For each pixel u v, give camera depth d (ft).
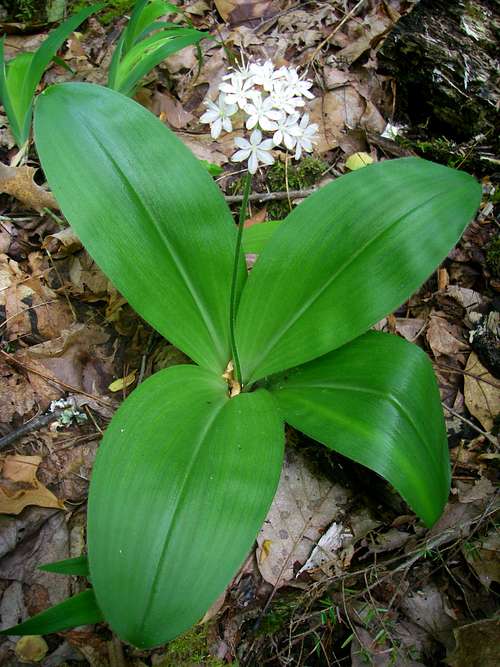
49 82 1.64
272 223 1.19
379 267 0.93
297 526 1.08
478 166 1.52
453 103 1.53
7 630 0.80
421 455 0.88
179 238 0.99
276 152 1.49
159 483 0.77
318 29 1.74
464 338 1.29
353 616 1.01
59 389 1.19
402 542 1.07
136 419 0.83
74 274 1.32
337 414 0.92
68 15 1.77
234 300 0.95
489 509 1.04
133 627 0.69
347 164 1.50
